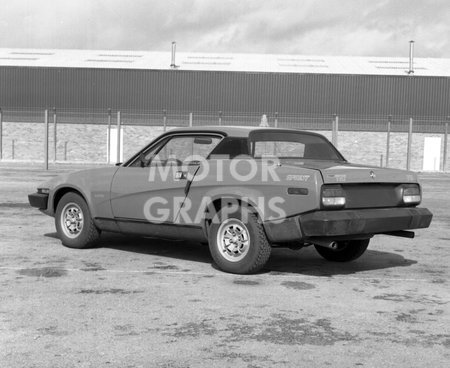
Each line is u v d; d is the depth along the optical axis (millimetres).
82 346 3654
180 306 4594
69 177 7152
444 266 6418
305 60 47969
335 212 5348
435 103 39594
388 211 5727
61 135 40688
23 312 4363
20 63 43500
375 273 6004
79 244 7035
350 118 39844
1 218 9531
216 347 3660
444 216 11047
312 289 5234
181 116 40500
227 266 5828
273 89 40188
